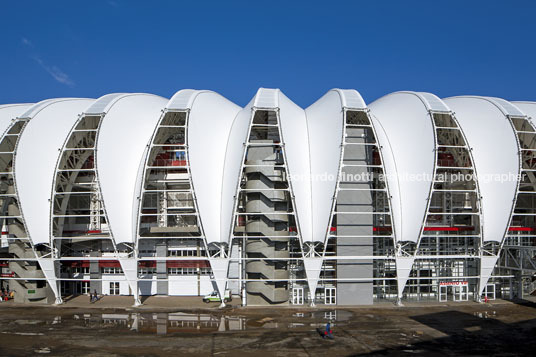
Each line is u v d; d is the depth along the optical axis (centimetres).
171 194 5044
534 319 3669
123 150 4391
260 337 3134
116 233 4200
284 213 4044
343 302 4244
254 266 4178
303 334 3212
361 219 4259
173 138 5219
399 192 4312
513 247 4406
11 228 4397
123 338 3108
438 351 2811
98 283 4972
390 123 4666
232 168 4222
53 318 3747
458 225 4772
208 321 3622
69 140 4431
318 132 4412
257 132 4841
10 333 3247
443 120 4606
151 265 4938
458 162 4572
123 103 4694
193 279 4894
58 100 4966
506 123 4344
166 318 3741
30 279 4331
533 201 5147
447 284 4475
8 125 4644
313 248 4138
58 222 4481
